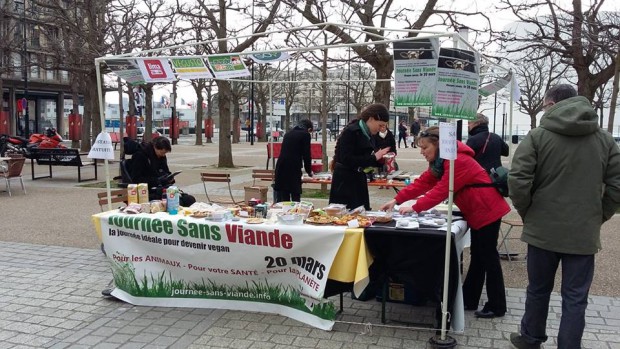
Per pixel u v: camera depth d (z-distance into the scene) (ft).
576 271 11.10
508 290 16.71
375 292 15.37
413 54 12.44
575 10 32.96
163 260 14.88
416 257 12.73
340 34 33.37
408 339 12.90
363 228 13.00
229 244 13.97
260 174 33.91
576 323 11.00
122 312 14.70
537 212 11.38
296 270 13.78
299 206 15.37
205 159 71.26
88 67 50.93
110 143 17.08
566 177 11.01
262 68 100.68
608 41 31.58
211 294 14.82
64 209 31.50
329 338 12.92
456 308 12.67
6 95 135.64
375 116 16.58
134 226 14.92
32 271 18.61
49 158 45.42
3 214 29.81
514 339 12.28
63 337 13.04
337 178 17.34
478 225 13.87
